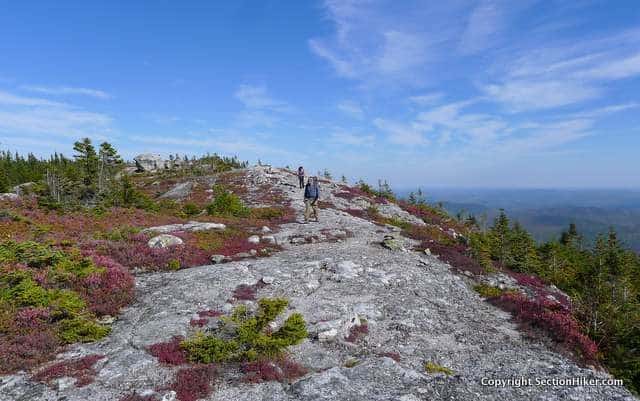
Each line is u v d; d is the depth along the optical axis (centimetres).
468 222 5431
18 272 1310
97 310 1281
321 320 1330
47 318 1149
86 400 820
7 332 1058
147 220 2794
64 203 3353
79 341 1099
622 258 3456
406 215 4488
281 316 1350
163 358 1003
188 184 5597
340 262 1992
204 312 1316
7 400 813
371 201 4725
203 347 1029
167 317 1272
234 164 9988
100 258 1645
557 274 3456
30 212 2642
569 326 1500
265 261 2042
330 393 893
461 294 1897
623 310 1616
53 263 1501
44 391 849
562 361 1248
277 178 5553
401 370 1038
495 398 948
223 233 2467
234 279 1675
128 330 1184
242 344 1105
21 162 10356
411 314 1500
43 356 998
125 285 1477
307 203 3222
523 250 3072
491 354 1246
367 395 897
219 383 926
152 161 10088
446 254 2469
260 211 3566
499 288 2145
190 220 2886
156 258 1895
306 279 1770
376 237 2795
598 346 1442
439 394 935
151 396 835
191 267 1919
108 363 981
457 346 1288
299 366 1041
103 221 2588
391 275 1909
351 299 1582
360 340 1262
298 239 2561
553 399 970
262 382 936
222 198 3591
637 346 1442
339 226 3089
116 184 5075
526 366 1168
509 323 1588
